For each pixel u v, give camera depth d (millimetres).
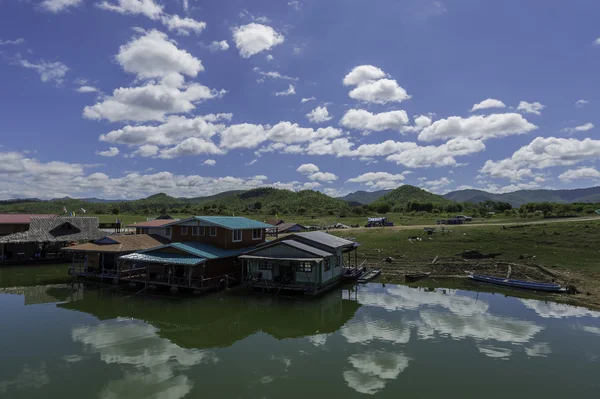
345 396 14297
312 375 16078
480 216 100250
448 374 16203
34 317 24984
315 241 34656
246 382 15438
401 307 27453
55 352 18750
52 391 14711
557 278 34531
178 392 14586
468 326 22797
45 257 47281
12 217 55031
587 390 14914
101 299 29953
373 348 19266
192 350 19109
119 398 14133
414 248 50500
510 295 31156
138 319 24641
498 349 19062
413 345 19656
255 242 42938
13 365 17141
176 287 31672
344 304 28391
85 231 50844
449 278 38375
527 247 45094
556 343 19906
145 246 39344
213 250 35188
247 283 31781
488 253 44688
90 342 20266
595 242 43344
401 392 14633
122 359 17875
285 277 31938
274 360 17734
